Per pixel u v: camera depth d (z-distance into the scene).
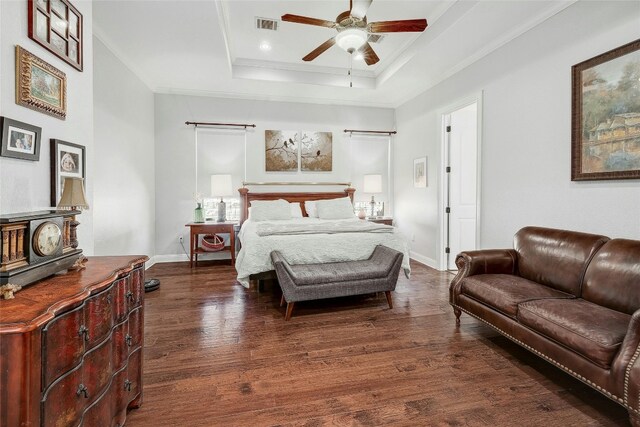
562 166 2.70
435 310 3.07
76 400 1.07
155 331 2.58
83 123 1.93
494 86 3.45
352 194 5.66
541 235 2.60
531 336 1.96
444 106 4.37
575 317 1.74
